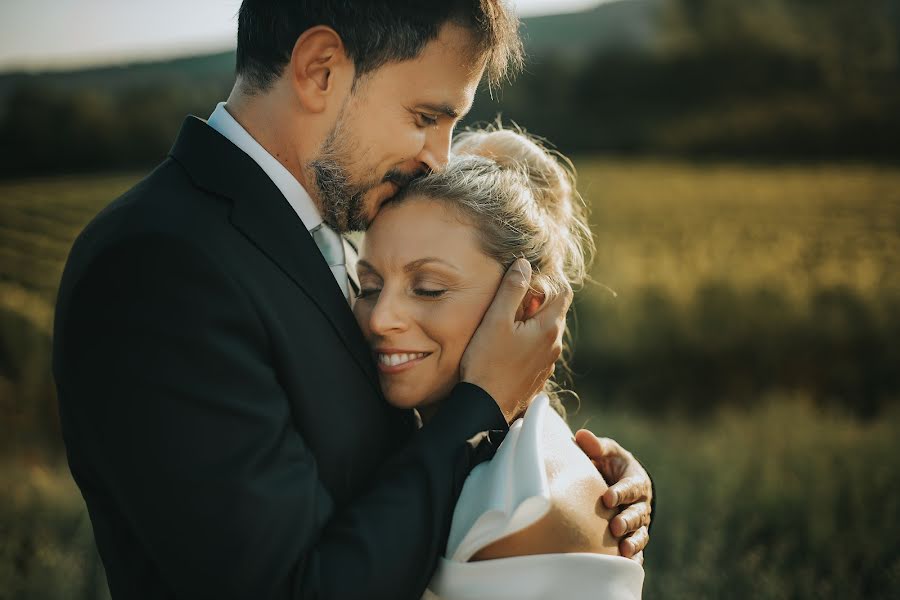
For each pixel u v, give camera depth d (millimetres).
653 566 4512
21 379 10875
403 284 1664
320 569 1340
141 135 59594
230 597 1314
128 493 1348
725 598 4184
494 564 1395
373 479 1576
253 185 1545
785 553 4582
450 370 1688
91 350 1346
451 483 1460
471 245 1659
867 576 4426
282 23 1600
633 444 6652
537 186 2039
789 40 63844
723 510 4996
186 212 1441
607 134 63219
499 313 1635
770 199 35406
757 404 10250
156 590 1507
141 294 1349
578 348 11203
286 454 1396
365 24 1556
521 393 1637
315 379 1503
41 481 5863
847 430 6797
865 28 61500
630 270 14852
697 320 11820
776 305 12625
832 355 11227
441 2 1560
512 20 1743
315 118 1607
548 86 67375
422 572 1404
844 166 52156
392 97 1603
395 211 1682
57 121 59125
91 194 44625
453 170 1721
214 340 1360
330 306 1563
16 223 34125
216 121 1693
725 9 65188
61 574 4238
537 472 1397
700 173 47594
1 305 14383
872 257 20500
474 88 1681
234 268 1431
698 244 21688
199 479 1316
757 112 61344
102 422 1342
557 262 1857
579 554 1426
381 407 1639
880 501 5168
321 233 1735
